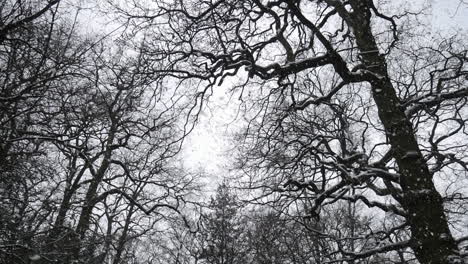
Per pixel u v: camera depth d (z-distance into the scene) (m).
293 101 7.86
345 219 12.33
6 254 8.59
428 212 5.70
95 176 13.52
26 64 8.16
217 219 16.56
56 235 9.98
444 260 5.34
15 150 9.16
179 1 7.67
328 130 9.60
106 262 15.41
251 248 13.20
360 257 6.67
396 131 6.40
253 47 8.00
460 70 7.54
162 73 7.70
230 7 7.95
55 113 8.83
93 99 9.34
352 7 7.62
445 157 7.56
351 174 6.50
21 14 7.71
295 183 7.18
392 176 6.34
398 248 6.31
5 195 8.96
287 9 7.73
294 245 11.14
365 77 6.74
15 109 8.50
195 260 19.22
